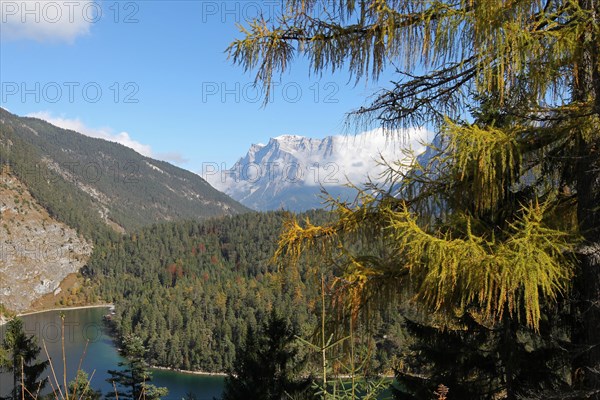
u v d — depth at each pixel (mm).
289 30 4355
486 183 3941
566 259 3867
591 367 4297
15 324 20078
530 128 3857
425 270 4078
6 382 51719
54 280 175875
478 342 7594
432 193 4395
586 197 4176
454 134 3662
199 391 81188
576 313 5750
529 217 3785
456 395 7570
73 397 2898
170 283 158875
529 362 6781
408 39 4199
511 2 3477
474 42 3643
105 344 83750
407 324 7848
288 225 4777
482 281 3600
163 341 101375
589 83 3945
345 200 4680
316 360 3795
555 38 3557
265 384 13250
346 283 4516
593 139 3945
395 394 7844
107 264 183375
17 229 182875
